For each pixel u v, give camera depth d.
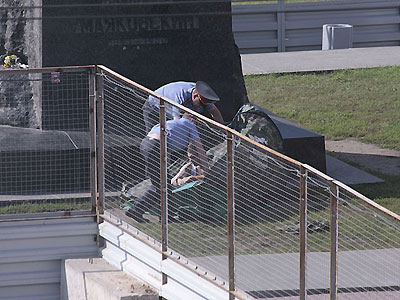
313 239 27.11
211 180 26.53
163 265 24.03
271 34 73.75
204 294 22.70
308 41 74.38
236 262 24.39
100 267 26.05
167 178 26.64
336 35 72.31
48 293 26.98
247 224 27.31
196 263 24.05
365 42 75.62
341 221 26.83
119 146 28.89
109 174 29.59
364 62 64.50
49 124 33.97
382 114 49.00
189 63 37.41
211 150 28.05
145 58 36.66
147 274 24.81
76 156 30.64
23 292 26.86
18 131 33.50
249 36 73.25
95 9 35.50
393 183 35.28
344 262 24.98
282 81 59.22
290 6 73.38
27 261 26.78
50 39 35.06
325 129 46.09
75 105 34.12
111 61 36.09
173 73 37.19
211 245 25.50
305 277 19.95
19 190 30.52
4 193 30.34
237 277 23.27
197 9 37.06
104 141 28.34
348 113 49.56
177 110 27.48
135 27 36.28
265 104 52.69
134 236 25.64
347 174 36.50
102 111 26.98
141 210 27.16
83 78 34.09
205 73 37.75
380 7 75.44
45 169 30.55
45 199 29.28
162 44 36.81
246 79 59.88
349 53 68.94
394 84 56.69
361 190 34.09
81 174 30.72
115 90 28.50
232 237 21.72
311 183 25.59
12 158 30.34
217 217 27.33
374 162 39.41
